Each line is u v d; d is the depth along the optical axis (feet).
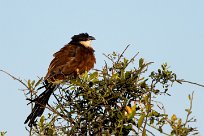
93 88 29.71
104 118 28.63
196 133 25.89
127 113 26.78
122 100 29.60
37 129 28.89
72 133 29.09
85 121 29.27
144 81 29.43
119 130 26.94
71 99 30.53
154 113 26.81
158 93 29.68
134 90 29.53
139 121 25.07
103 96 29.09
